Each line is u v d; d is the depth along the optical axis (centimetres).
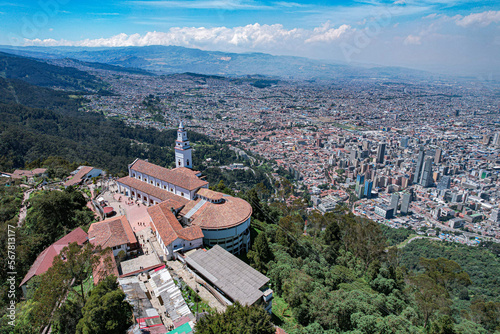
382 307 7469
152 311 5653
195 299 6128
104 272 6309
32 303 6053
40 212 10000
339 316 6644
